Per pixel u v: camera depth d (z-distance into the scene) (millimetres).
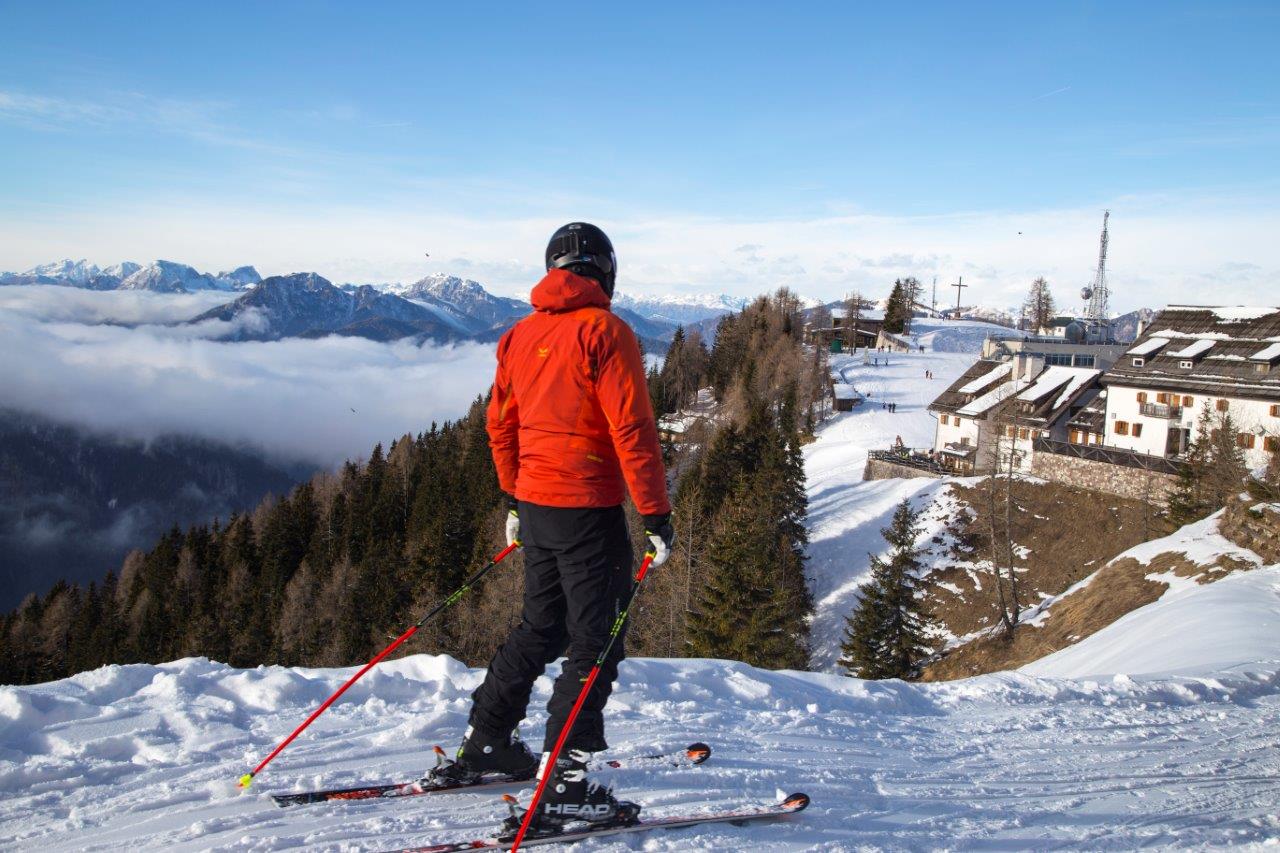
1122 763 4902
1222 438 33719
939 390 80750
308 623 50625
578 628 2777
